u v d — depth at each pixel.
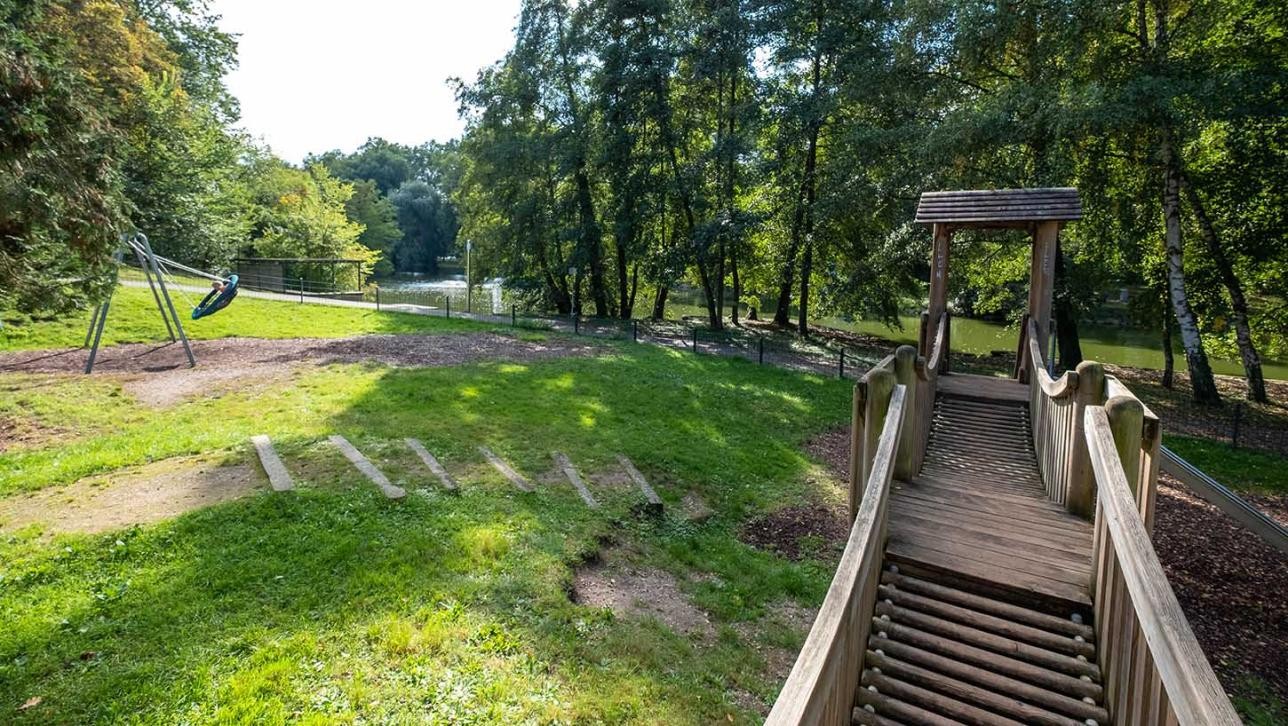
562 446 9.54
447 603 5.15
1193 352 14.45
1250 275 16.08
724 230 21.78
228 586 5.13
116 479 7.30
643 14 22.64
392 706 4.03
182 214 26.70
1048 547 4.33
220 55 33.25
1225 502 6.78
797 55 20.52
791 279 24.97
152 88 25.53
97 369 12.95
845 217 19.66
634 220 23.89
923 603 3.94
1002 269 19.02
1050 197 8.74
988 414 7.52
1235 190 14.25
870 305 21.64
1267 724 4.87
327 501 6.73
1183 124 12.34
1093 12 12.26
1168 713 2.14
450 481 7.59
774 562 7.09
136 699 3.90
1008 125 13.52
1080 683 3.33
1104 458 3.03
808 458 10.48
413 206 70.94
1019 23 13.50
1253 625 6.20
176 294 21.41
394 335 18.94
